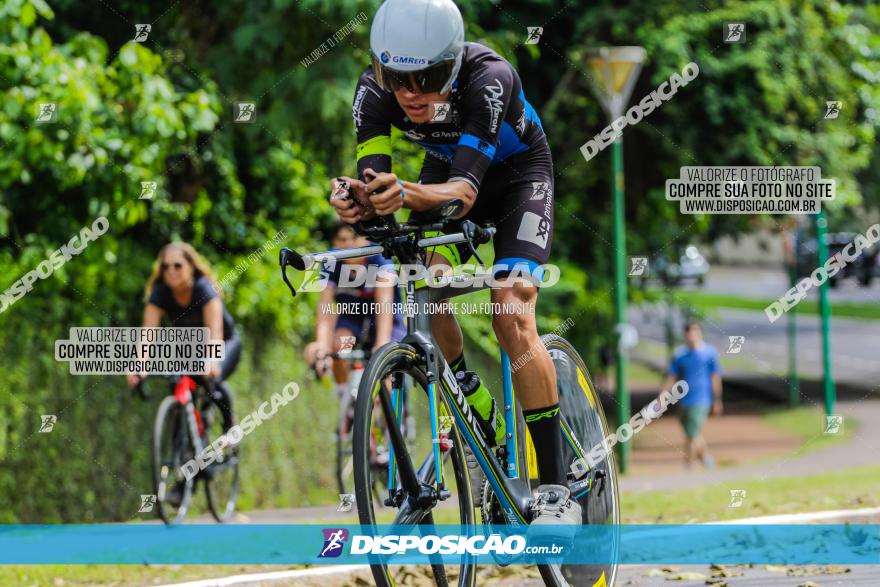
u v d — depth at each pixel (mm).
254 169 12484
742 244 21172
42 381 9430
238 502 10953
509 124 4465
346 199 3920
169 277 8914
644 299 19000
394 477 4008
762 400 23469
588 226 17938
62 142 9867
